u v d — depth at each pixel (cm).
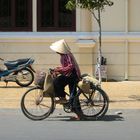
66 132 1969
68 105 2222
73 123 2170
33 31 3641
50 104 2261
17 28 3653
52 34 3612
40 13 3650
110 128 2056
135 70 3634
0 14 3653
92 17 3606
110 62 3619
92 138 1852
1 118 2295
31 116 2231
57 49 2211
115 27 3612
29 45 3634
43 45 3631
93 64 3619
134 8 3616
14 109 2516
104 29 3606
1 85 3394
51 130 2012
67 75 2200
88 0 2766
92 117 2242
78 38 3609
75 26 3631
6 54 3634
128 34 3600
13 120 2242
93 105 2238
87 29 3622
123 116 2356
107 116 2350
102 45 3616
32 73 3312
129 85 3409
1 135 1909
